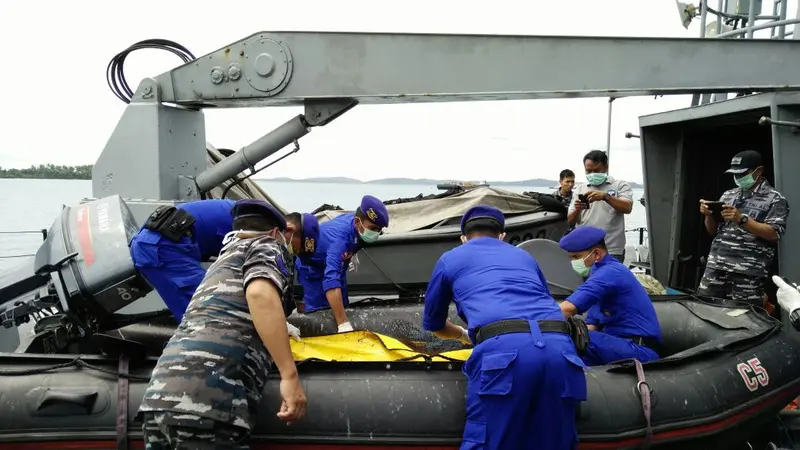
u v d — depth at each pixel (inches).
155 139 165.6
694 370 121.7
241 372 85.9
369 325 157.6
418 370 113.2
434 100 160.7
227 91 163.9
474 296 100.4
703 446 117.0
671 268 210.8
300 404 86.0
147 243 115.6
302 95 160.9
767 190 157.8
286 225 98.0
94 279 117.5
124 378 109.7
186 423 81.0
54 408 107.5
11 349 148.3
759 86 149.4
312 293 165.0
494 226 112.7
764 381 126.1
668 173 209.9
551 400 91.3
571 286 176.2
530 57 153.1
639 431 110.9
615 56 151.2
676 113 189.5
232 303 87.3
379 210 146.6
